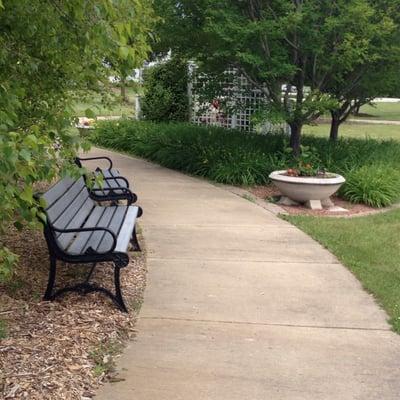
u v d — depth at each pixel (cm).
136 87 550
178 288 505
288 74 986
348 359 383
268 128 1365
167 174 1118
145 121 1644
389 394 340
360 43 962
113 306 451
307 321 443
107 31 323
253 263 581
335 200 951
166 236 672
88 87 493
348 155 1125
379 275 547
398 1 988
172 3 1008
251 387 344
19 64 392
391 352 395
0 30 373
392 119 3444
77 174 339
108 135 1530
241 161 1048
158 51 1116
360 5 907
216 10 947
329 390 343
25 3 338
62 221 480
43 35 376
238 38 921
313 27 963
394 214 852
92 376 345
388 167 1060
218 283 521
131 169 1173
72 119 395
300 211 851
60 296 462
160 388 339
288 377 357
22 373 334
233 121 1441
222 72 1073
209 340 406
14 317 415
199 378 352
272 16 984
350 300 488
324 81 1079
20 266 527
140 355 380
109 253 441
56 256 446
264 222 755
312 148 1029
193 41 1033
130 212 587
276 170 1013
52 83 429
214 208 829
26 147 261
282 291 505
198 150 1138
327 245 648
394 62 1072
